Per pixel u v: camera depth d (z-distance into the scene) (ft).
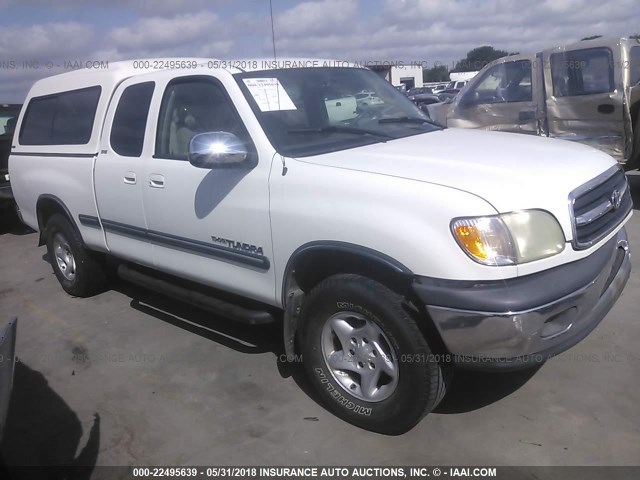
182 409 11.85
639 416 10.44
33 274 21.99
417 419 9.87
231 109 11.89
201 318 16.31
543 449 9.78
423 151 10.98
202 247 12.54
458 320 8.76
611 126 23.63
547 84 24.93
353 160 10.53
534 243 8.89
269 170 10.99
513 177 9.46
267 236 11.04
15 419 11.91
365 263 9.79
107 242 15.79
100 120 15.38
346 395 10.69
